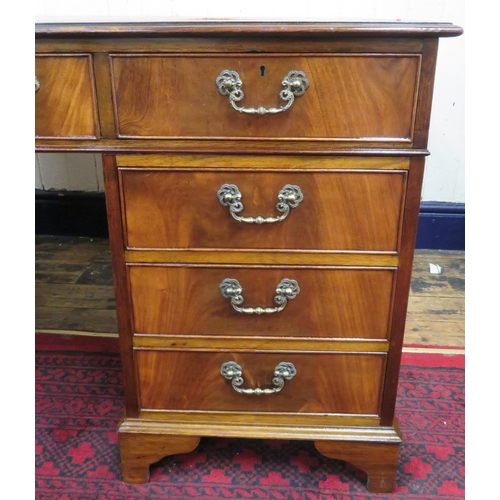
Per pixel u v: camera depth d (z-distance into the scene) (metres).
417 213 0.81
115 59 0.74
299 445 1.10
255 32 0.70
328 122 0.76
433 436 1.12
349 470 1.04
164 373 0.94
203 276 0.87
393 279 0.86
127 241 0.85
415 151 0.77
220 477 1.02
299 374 0.93
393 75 0.74
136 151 0.79
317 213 0.82
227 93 0.74
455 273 1.82
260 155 0.79
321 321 0.89
